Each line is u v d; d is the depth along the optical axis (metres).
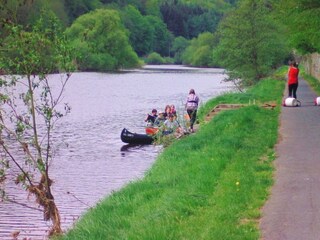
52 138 28.47
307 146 14.77
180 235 7.91
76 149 25.55
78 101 49.16
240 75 48.66
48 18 11.96
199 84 73.19
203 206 9.45
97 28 98.25
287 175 11.41
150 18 161.12
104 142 27.86
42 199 11.51
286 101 25.62
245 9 47.41
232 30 47.75
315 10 21.81
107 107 44.91
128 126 34.19
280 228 8.10
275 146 14.88
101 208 10.79
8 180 17.11
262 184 10.57
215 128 19.28
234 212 8.86
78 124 34.62
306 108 24.70
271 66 52.19
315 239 7.61
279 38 47.47
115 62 104.88
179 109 38.06
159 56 153.62
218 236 7.70
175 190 10.73
